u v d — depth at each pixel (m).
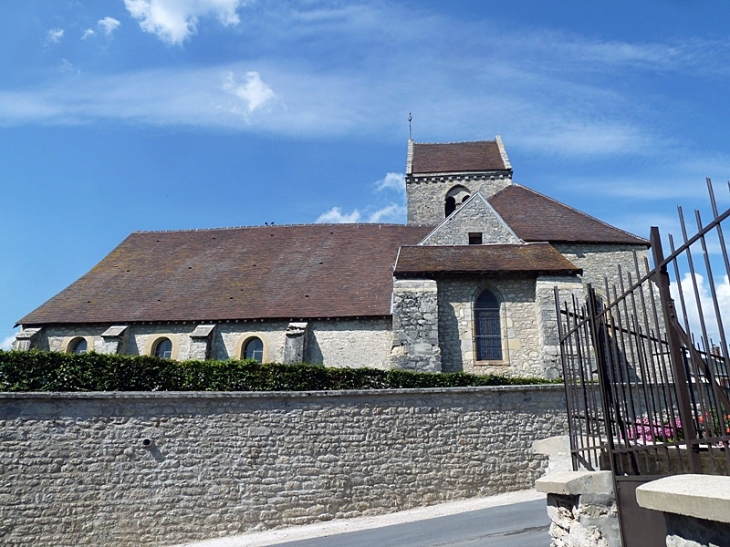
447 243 22.05
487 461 15.03
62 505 13.34
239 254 26.66
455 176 33.56
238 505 13.79
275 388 15.28
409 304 19.03
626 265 21.75
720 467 4.71
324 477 14.28
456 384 16.48
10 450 13.48
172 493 13.70
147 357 15.00
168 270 25.86
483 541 10.02
